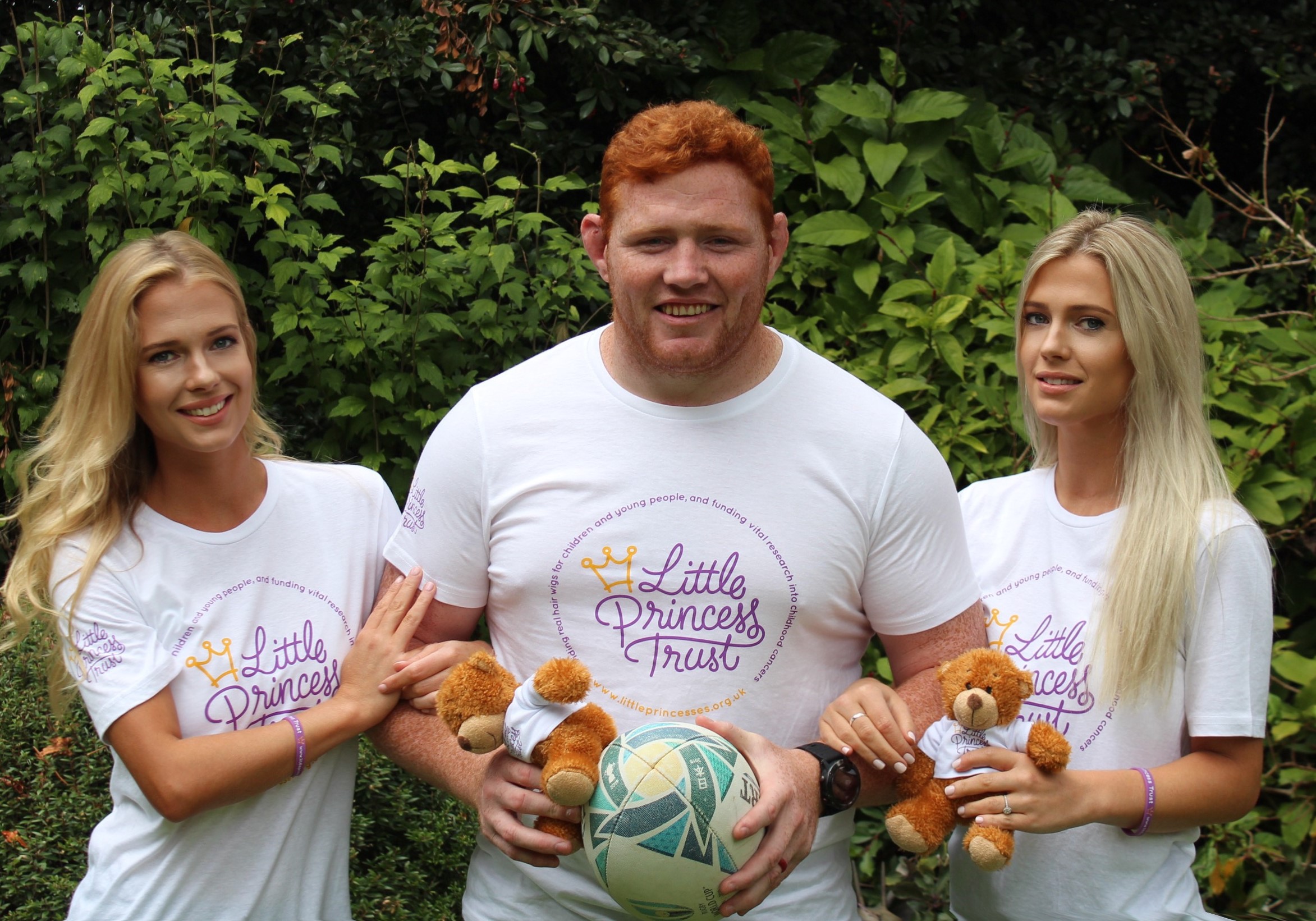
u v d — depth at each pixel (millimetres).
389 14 5129
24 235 4324
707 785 1857
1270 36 5930
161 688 2201
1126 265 2279
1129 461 2342
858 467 2168
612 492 2146
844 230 4730
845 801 2074
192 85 4836
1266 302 4855
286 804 2301
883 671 3852
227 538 2307
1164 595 2219
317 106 4488
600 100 5133
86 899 2293
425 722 2330
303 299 4301
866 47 5742
